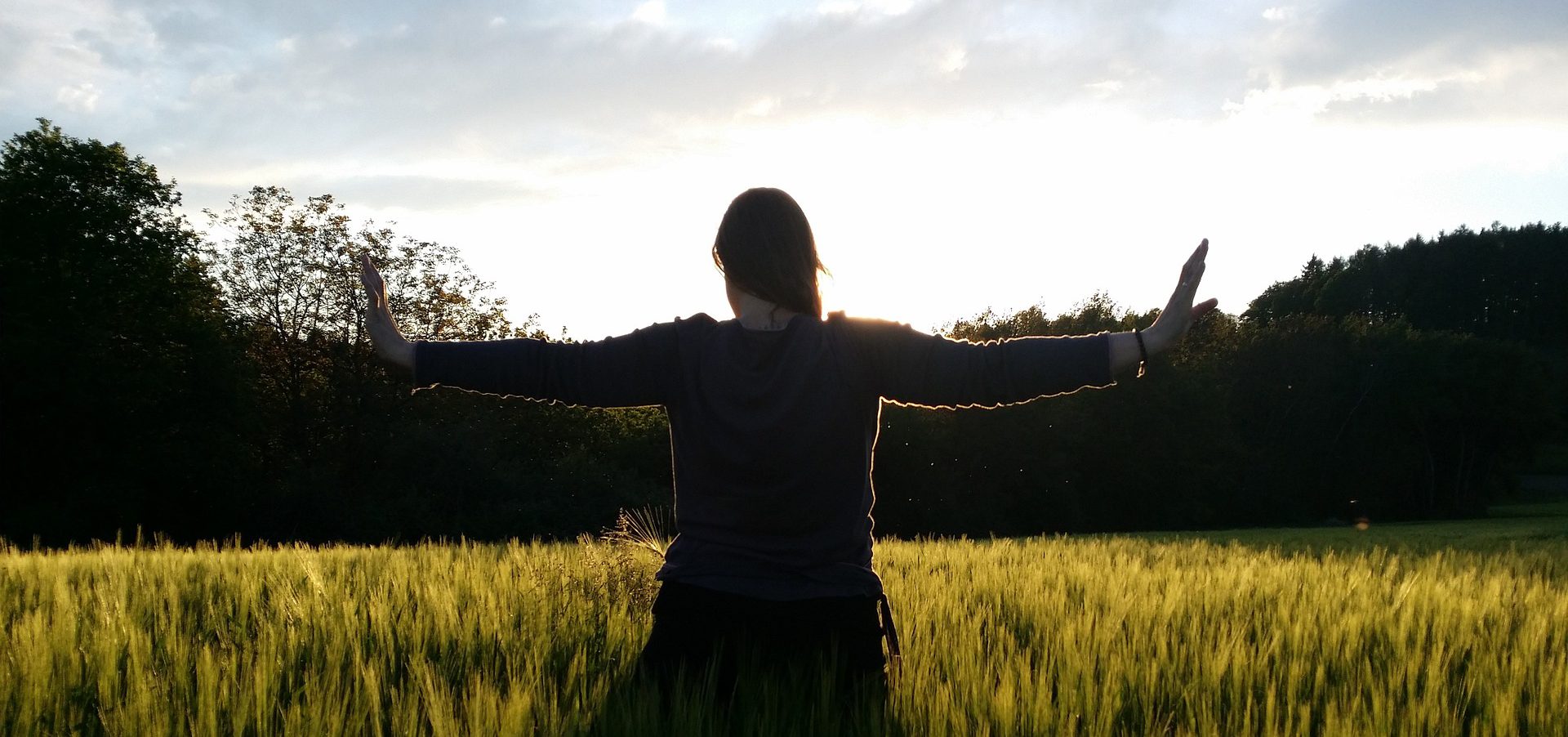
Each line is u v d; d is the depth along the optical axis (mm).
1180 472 57219
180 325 36750
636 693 2072
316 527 36688
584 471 40156
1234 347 72625
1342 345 73312
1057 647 3180
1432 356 71500
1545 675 2953
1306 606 4477
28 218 34188
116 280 35719
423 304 40094
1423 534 28906
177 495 36469
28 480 35500
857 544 1939
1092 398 57031
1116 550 11266
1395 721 2529
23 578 4688
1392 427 72812
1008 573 6254
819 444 1854
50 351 33312
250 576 4965
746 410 1868
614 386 1938
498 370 1910
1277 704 2662
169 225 37844
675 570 1934
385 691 2512
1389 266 121438
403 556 6824
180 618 3531
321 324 39438
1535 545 18375
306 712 2252
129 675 2529
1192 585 5531
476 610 3537
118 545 7637
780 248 1929
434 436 38594
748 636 1898
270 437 40281
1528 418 72062
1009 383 1827
